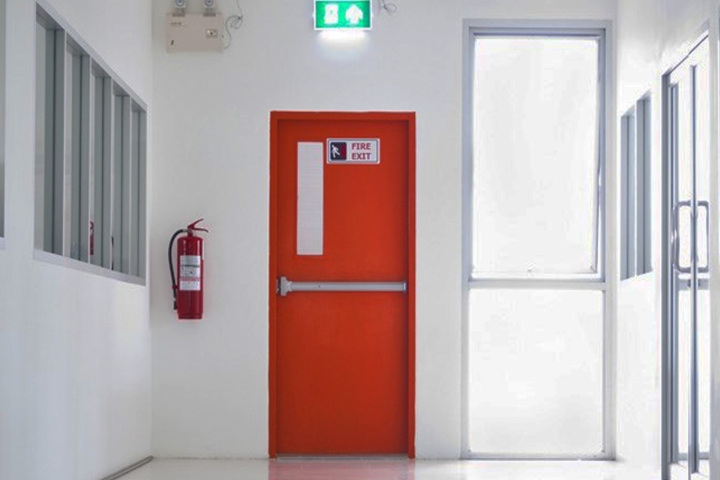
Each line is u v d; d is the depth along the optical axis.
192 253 7.72
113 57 6.72
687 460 6.14
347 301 7.99
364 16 8.01
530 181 8.11
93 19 6.19
